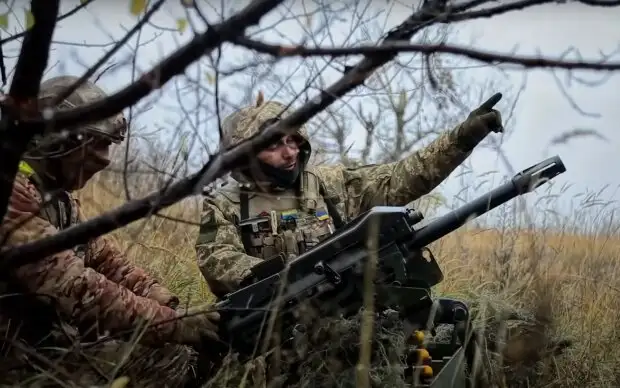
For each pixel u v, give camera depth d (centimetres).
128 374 262
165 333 259
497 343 303
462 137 321
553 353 330
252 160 172
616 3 151
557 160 263
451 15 158
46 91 231
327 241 272
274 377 260
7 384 236
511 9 155
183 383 284
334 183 355
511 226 374
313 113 167
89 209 349
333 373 261
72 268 240
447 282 473
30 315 249
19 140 167
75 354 242
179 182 173
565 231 433
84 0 165
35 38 155
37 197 241
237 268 319
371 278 238
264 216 336
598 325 384
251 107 326
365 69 162
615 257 440
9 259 183
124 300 250
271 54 153
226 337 272
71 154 243
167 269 432
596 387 336
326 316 270
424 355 277
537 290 342
